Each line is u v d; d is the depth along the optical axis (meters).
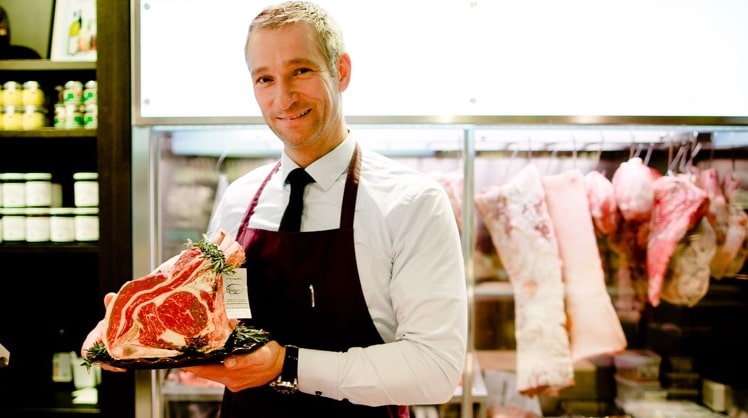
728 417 1.69
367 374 0.96
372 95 1.48
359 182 1.14
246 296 1.00
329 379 0.96
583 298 1.65
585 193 1.69
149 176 1.50
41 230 1.63
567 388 1.86
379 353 0.98
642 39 1.50
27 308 1.89
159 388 1.54
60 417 1.56
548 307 1.62
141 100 1.46
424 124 1.50
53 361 1.75
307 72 1.00
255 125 1.49
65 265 1.90
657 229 1.65
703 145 1.76
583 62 1.50
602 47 1.50
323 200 1.16
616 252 1.81
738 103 1.51
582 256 1.67
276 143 1.77
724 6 1.50
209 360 0.86
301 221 1.15
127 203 1.51
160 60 1.46
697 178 1.73
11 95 1.65
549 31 1.49
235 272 1.00
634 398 1.77
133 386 1.50
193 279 0.88
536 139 1.73
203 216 1.79
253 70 1.03
